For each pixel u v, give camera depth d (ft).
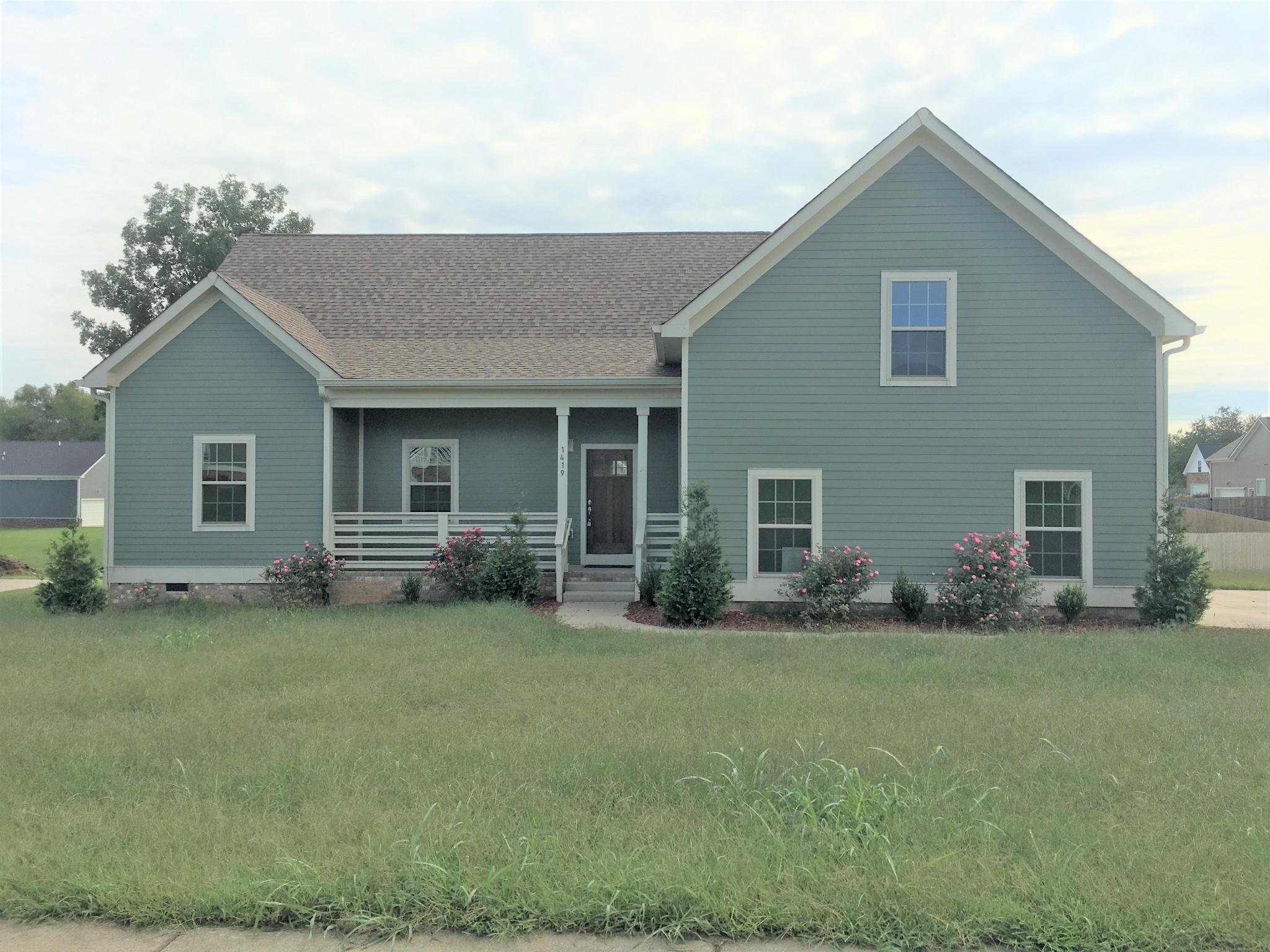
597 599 53.98
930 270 47.96
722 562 46.34
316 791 18.22
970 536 46.93
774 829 15.83
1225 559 89.76
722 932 12.92
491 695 27.50
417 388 53.62
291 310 60.85
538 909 13.16
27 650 34.88
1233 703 26.12
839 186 47.73
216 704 26.27
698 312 48.70
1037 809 17.01
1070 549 47.65
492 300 64.85
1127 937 12.48
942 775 18.69
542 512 59.16
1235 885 13.78
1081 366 47.34
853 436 48.44
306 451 53.98
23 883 13.93
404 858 14.42
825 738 21.99
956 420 48.01
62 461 226.99
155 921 13.30
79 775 19.34
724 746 21.26
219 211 121.49
